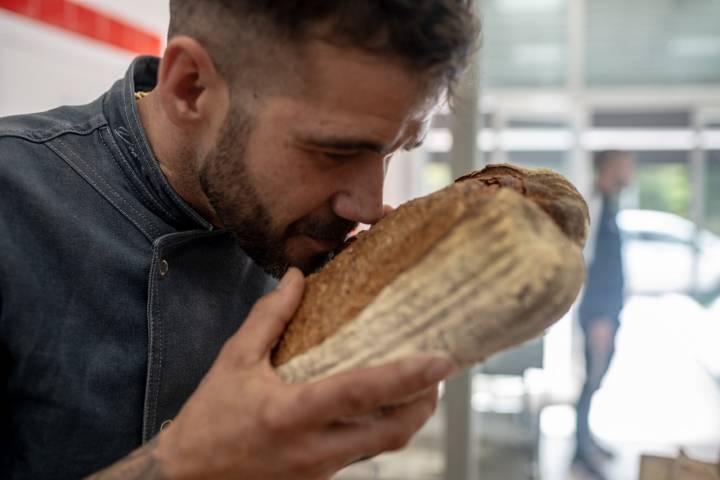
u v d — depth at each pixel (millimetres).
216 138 646
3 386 693
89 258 721
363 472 1692
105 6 2309
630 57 4641
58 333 697
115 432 722
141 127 752
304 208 641
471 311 521
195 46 618
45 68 2043
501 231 513
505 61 4559
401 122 600
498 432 2021
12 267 669
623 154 3275
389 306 542
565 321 3809
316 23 548
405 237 564
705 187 4809
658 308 4715
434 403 608
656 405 3676
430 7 547
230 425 525
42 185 716
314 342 568
